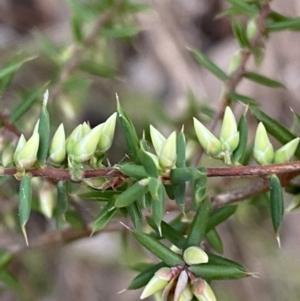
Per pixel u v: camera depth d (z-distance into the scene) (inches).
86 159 8.7
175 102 17.6
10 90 13.3
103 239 17.1
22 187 8.7
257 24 10.5
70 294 17.7
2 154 10.2
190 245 8.9
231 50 19.1
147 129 11.9
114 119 8.8
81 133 8.8
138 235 8.7
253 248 16.8
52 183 10.5
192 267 8.7
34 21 18.7
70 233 11.0
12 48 16.1
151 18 17.6
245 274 8.7
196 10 19.8
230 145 8.9
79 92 13.6
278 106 17.6
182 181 8.6
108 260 17.0
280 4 16.8
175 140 8.6
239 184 10.9
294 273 16.8
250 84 17.1
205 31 20.0
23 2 18.9
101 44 12.0
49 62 14.7
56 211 10.9
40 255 15.9
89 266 17.7
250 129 14.5
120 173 8.7
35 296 15.8
